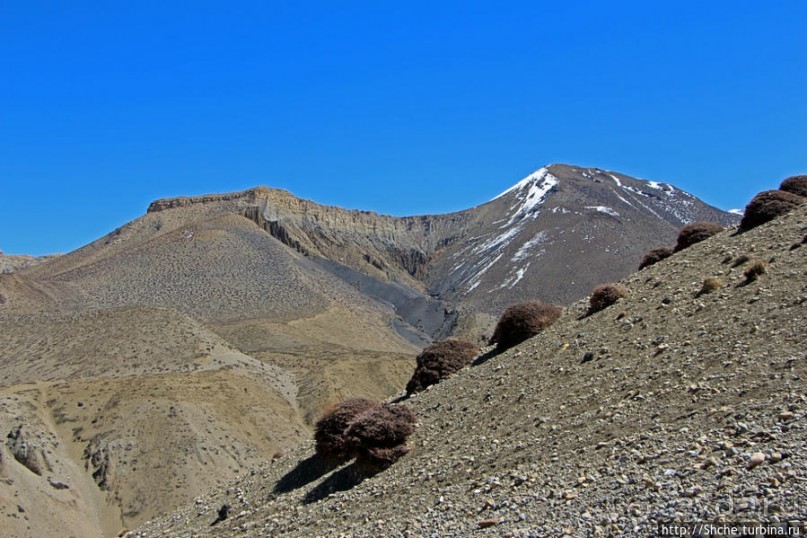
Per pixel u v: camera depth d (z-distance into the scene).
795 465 9.73
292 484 23.00
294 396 96.25
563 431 15.31
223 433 74.38
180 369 91.06
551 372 19.39
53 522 55.72
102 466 65.81
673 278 21.66
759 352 14.23
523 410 17.89
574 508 11.47
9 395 72.00
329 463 22.73
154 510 61.78
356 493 18.44
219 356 97.50
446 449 18.28
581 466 13.10
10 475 56.59
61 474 62.34
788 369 13.06
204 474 66.69
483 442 17.25
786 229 20.75
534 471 13.95
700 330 16.72
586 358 18.86
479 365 24.64
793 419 11.13
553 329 23.38
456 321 199.25
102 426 71.31
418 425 21.22
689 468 10.98
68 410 73.62
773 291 16.67
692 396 13.80
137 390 78.19
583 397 16.64
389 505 16.39
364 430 20.20
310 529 17.33
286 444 79.12
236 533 20.28
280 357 119.62
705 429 12.26
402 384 111.19
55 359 93.94
